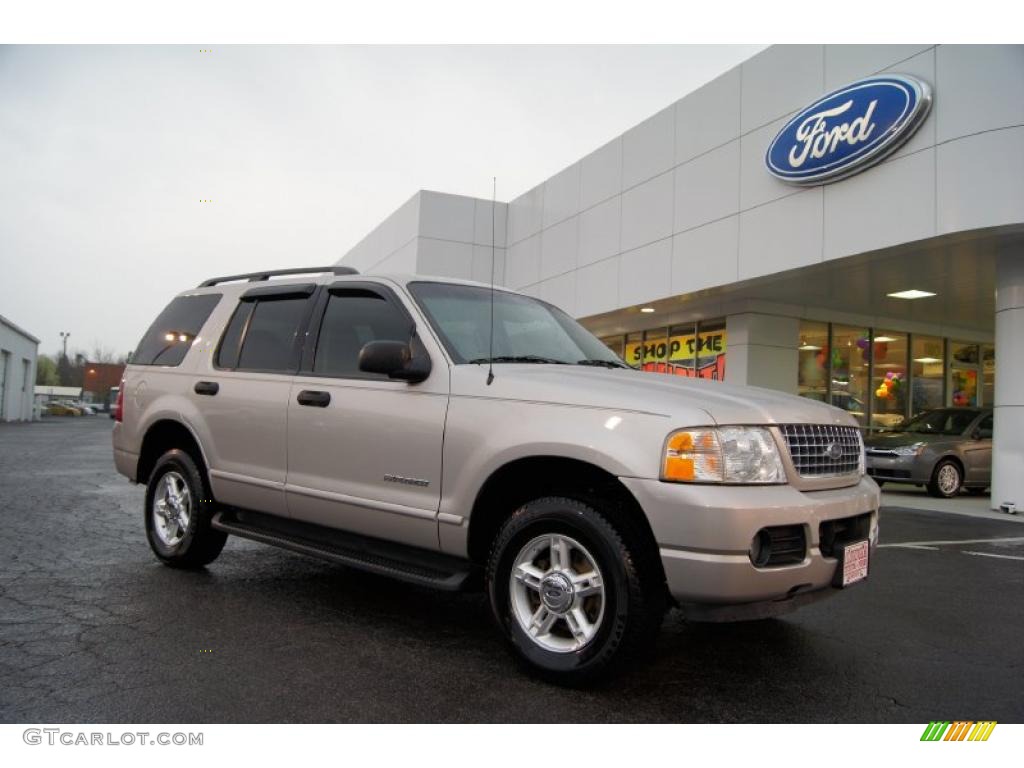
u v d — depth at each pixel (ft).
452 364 12.57
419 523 12.27
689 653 12.55
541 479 11.84
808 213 36.81
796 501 10.21
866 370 52.49
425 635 13.01
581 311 55.31
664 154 47.14
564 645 10.80
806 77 37.27
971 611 15.56
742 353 47.47
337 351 14.46
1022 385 32.78
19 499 28.14
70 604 14.20
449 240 66.18
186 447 17.61
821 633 13.84
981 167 29.40
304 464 14.21
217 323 17.29
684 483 9.87
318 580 16.61
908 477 38.88
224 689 10.35
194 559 16.85
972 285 40.93
